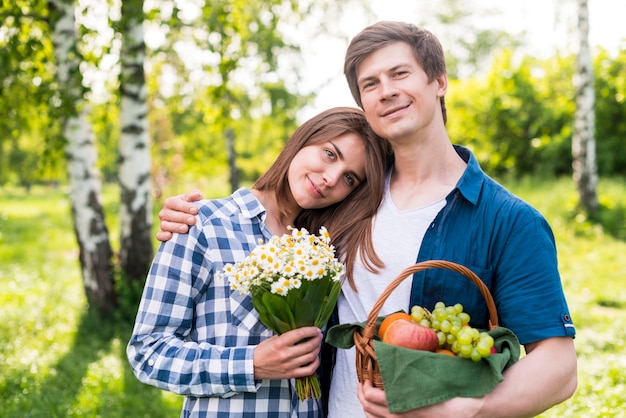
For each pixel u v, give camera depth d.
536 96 15.58
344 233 2.21
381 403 1.70
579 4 11.43
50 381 5.11
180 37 8.17
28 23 7.52
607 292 7.58
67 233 17.22
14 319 7.22
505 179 15.46
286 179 2.29
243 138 16.12
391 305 2.06
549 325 1.80
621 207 11.10
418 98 2.01
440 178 2.13
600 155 14.35
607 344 5.70
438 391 1.61
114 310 7.27
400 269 2.07
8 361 5.67
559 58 15.37
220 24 7.30
